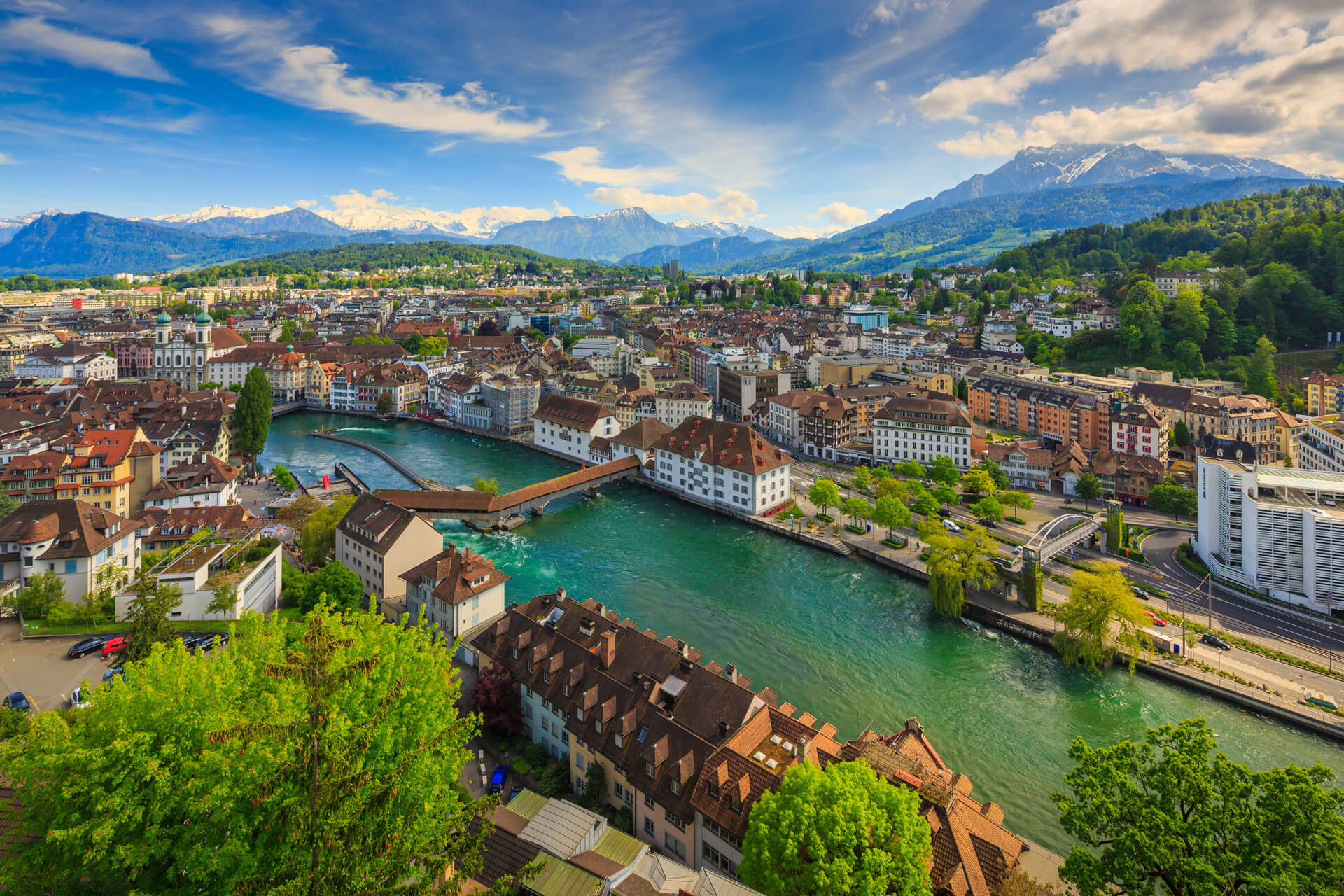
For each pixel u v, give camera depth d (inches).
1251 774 1740.9
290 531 5698.8
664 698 2881.4
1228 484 5128.0
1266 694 3710.6
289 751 1392.7
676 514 6929.1
